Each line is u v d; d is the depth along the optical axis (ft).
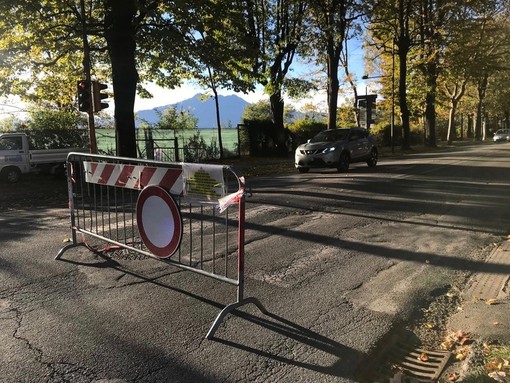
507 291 15.83
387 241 23.18
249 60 63.77
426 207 31.86
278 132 98.02
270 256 20.68
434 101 128.77
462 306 14.88
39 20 54.03
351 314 14.53
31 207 38.27
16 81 62.95
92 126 48.32
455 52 110.63
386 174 52.42
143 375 11.03
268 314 14.53
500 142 179.11
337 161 56.29
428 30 114.62
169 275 18.04
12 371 11.14
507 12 114.83
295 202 34.09
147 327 13.57
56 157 60.64
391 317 14.30
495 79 196.85
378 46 117.91
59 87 72.90
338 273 18.43
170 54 55.62
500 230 25.08
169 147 80.28
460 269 18.70
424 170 56.65
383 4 90.43
